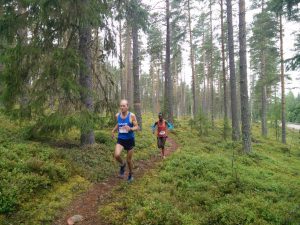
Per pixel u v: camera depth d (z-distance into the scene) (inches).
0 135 399.5
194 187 322.3
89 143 438.9
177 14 973.8
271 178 444.1
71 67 390.3
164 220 236.7
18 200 252.8
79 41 436.8
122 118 335.0
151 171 395.9
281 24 1099.3
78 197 295.9
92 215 259.1
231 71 844.6
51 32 404.8
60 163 337.4
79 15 388.8
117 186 327.3
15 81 395.5
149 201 264.5
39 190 283.3
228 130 987.3
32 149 351.3
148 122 1206.3
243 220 245.4
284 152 1016.2
